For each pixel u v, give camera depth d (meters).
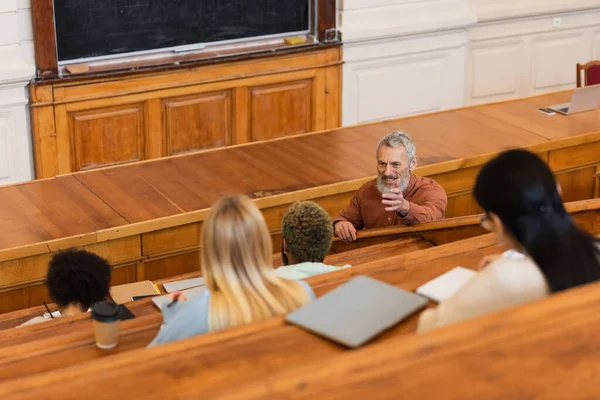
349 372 1.23
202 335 1.77
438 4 7.48
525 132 5.43
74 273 3.04
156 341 2.11
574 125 5.55
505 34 8.01
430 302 2.16
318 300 1.93
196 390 1.49
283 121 7.17
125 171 4.86
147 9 6.42
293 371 1.24
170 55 6.63
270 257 2.17
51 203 4.42
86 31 6.25
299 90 7.13
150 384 1.48
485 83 8.13
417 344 1.29
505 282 1.66
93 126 6.39
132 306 3.07
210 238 2.12
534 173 1.66
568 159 5.38
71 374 1.58
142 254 4.29
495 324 1.34
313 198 4.63
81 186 4.64
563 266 1.64
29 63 6.04
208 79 6.69
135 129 6.56
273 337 1.78
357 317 1.87
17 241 3.99
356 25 7.17
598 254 1.70
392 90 7.57
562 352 1.26
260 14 6.89
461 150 5.12
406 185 4.27
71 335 2.44
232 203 2.12
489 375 1.22
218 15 6.72
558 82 8.49
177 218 4.27
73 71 6.16
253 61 6.83
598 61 6.71
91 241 4.10
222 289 2.12
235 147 5.24
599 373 1.21
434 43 7.58
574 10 8.21
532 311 1.37
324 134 5.47
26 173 6.29
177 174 4.82
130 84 6.39
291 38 7.05
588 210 3.84
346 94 7.37
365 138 5.41
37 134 6.18
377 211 4.34
